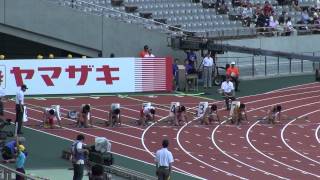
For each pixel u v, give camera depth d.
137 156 100.06
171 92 140.25
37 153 98.62
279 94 143.62
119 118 116.38
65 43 148.50
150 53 142.62
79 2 149.00
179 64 150.00
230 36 159.62
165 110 126.56
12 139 104.75
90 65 136.25
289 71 163.50
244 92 144.25
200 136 112.25
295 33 166.50
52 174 87.44
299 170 96.75
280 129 118.81
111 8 152.50
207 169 95.50
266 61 160.50
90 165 86.88
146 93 139.00
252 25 165.62
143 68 138.88
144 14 157.25
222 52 148.25
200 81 145.25
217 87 144.88
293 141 112.00
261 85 151.25
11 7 145.38
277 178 92.38
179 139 110.00
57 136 108.75
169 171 79.44
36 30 146.62
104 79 137.00
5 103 126.88
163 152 79.31
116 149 103.44
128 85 138.12
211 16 163.88
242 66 157.62
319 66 166.62
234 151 105.06
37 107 125.44
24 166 90.56
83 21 148.12
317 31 170.12
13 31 146.50
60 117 118.00
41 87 133.88
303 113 130.00
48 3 146.62
